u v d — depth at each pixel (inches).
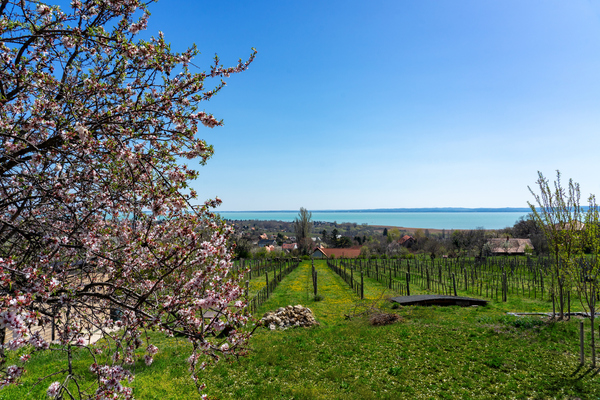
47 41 174.2
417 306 850.1
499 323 634.2
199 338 166.6
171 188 161.3
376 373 449.7
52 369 408.5
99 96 180.9
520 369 434.6
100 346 177.9
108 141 154.5
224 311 176.1
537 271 1360.7
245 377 451.2
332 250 3016.7
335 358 510.9
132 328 163.9
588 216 450.3
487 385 400.2
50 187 173.9
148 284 191.2
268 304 971.9
